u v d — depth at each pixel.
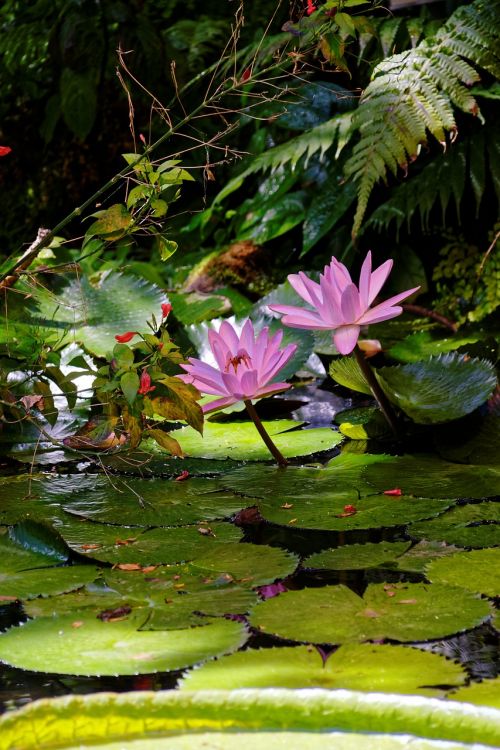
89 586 1.37
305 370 2.84
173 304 3.25
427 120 2.93
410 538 1.54
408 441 2.12
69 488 1.86
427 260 3.42
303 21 1.91
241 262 3.49
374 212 3.21
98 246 1.87
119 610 1.27
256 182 4.09
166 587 1.35
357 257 3.47
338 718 0.84
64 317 2.60
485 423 2.07
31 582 1.39
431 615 1.21
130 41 4.20
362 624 1.19
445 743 0.79
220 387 1.90
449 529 1.56
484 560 1.41
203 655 1.12
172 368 2.18
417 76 3.01
